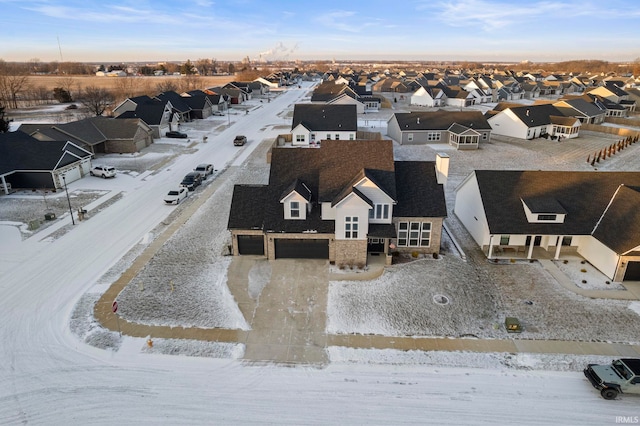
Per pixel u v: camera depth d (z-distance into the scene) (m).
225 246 29.75
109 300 23.20
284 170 29.45
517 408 16.42
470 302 23.34
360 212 25.77
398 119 66.06
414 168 29.55
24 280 25.25
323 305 22.95
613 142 65.38
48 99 115.50
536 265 27.53
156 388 17.30
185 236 31.42
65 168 43.34
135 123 59.00
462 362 18.91
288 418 15.88
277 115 94.12
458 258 28.17
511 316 22.31
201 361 18.83
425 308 22.69
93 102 87.94
